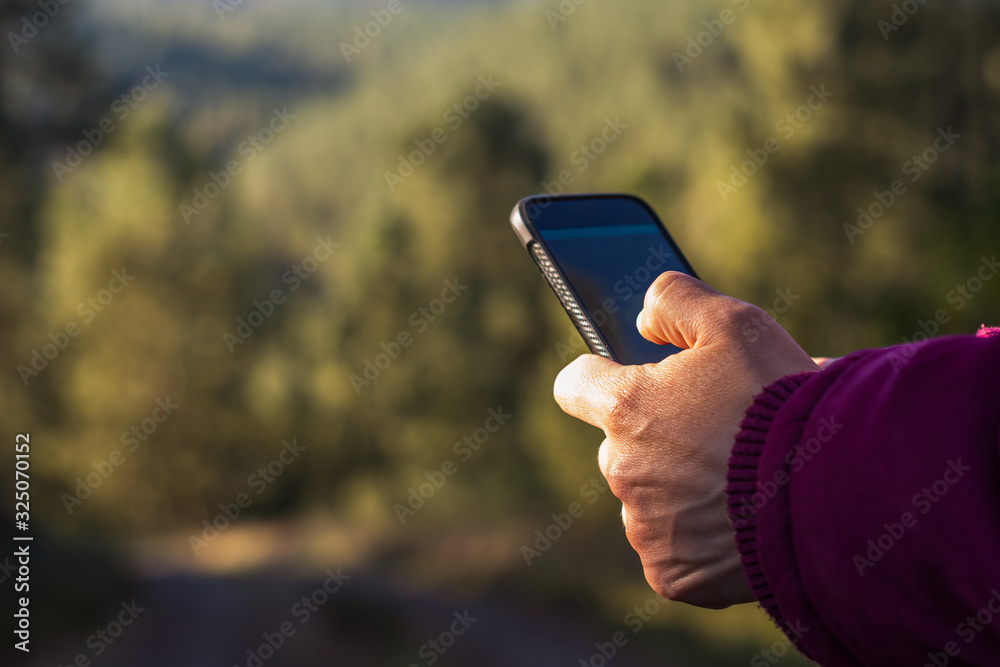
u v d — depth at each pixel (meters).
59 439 29.91
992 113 12.71
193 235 30.66
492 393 26.58
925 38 12.66
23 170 13.62
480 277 27.41
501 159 27.03
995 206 10.50
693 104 18.89
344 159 87.50
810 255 12.97
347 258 29.56
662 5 65.56
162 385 30.66
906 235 12.55
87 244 28.08
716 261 14.03
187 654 10.57
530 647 12.47
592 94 67.56
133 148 28.02
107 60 13.67
